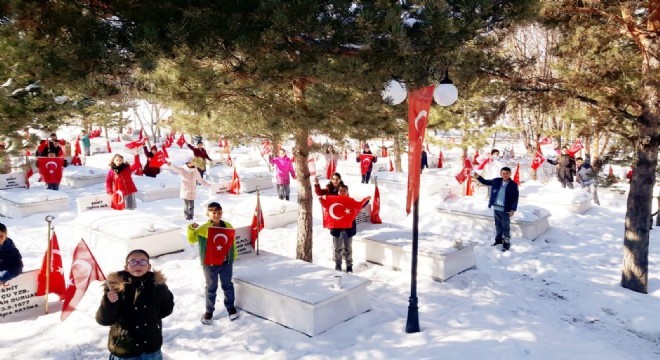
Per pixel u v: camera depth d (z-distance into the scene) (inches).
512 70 316.8
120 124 836.6
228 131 313.3
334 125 277.4
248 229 321.4
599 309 312.0
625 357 233.3
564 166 728.3
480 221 499.2
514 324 269.0
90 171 704.4
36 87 239.6
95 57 202.2
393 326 261.6
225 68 259.6
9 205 498.9
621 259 414.3
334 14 217.5
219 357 227.1
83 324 252.4
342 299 262.7
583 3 317.7
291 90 311.1
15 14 207.0
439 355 218.7
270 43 222.2
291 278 276.5
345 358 223.1
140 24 201.6
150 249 369.7
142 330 157.6
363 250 381.7
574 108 347.9
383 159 1141.7
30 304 264.2
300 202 349.4
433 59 221.8
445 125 397.4
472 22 203.6
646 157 331.3
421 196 653.3
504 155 1006.4
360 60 214.7
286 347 236.4
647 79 307.9
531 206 496.4
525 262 400.8
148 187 594.2
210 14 207.9
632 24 311.4
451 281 341.7
